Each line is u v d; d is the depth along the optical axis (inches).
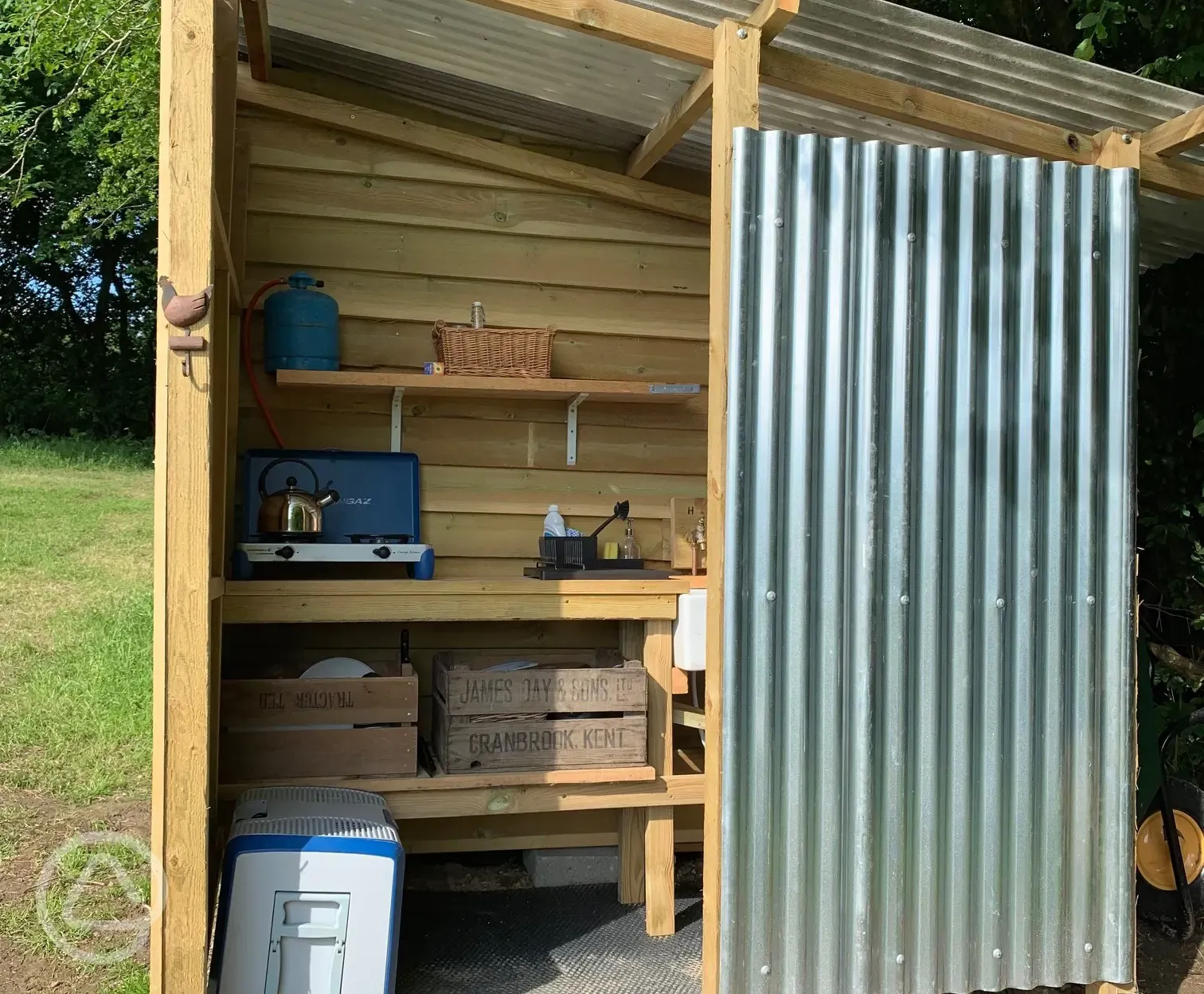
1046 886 118.0
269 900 107.0
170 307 93.0
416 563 138.7
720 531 107.4
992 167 116.8
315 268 153.0
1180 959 140.7
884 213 112.5
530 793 133.1
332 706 127.7
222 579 121.3
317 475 148.7
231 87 129.7
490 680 132.4
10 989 114.5
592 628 163.5
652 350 167.6
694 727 157.8
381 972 108.8
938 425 113.7
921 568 113.3
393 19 132.1
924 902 112.8
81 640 249.1
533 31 126.6
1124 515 121.4
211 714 121.3
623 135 160.2
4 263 526.0
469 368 147.3
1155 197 148.1
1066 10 204.2
